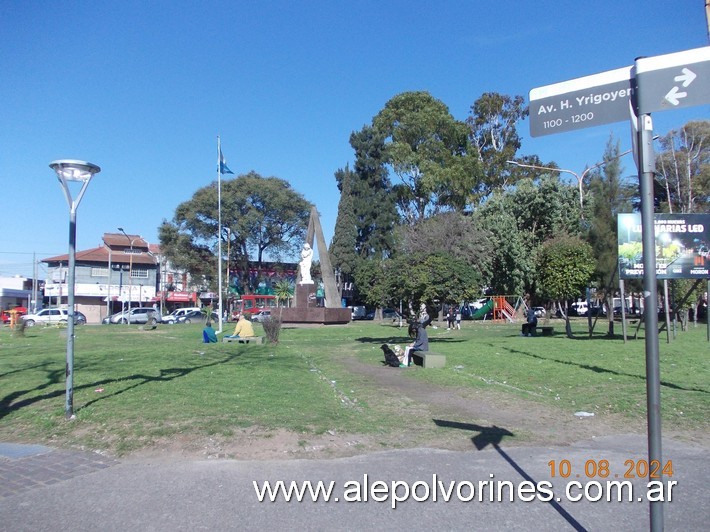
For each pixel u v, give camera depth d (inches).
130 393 412.5
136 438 300.2
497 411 388.8
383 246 2268.7
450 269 814.5
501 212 1867.6
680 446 294.2
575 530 191.9
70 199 354.6
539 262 956.0
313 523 198.1
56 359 670.5
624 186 1146.0
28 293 2972.4
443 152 2050.9
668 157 1936.5
